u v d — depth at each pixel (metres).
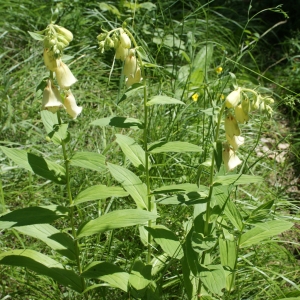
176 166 1.25
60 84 0.73
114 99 1.62
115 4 2.17
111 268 0.83
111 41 0.78
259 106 0.82
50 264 0.85
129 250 1.01
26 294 0.89
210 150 1.24
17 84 1.59
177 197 0.84
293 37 2.40
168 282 0.91
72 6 2.01
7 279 0.94
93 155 0.78
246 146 1.44
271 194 1.23
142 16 2.01
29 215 0.76
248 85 1.81
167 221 1.09
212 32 2.15
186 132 1.32
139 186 0.92
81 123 1.42
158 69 1.62
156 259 0.98
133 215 0.79
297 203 1.27
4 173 1.23
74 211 1.11
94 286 0.80
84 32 1.94
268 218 0.99
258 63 2.20
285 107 1.85
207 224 0.84
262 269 0.94
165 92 1.47
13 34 1.88
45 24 1.90
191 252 0.81
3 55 1.69
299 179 1.41
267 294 0.91
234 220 0.83
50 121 0.81
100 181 1.21
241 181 0.80
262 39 2.42
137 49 0.80
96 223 0.80
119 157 1.31
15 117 1.44
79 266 0.84
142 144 1.34
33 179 1.23
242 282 0.94
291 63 2.06
